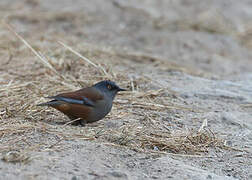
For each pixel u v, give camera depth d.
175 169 10.38
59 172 9.50
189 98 16.95
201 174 10.24
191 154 11.90
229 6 35.62
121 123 13.51
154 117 14.45
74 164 9.98
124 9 31.30
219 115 15.20
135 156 10.98
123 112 14.54
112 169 9.97
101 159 10.48
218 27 31.58
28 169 9.48
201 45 28.41
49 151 10.54
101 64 19.56
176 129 13.59
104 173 9.67
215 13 33.69
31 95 15.06
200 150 12.16
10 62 19.59
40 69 18.67
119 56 22.30
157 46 27.03
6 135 11.41
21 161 9.81
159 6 33.31
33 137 11.37
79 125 13.27
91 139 11.62
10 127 11.86
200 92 17.64
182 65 23.20
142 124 13.63
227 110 16.08
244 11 35.28
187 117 14.88
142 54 23.22
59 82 16.88
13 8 29.30
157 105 15.45
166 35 28.66
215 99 17.17
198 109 15.80
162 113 14.96
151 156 11.15
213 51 28.06
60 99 12.68
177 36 28.84
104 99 13.02
